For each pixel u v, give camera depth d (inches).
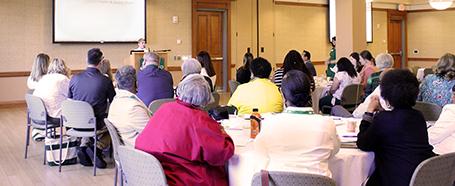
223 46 474.6
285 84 93.3
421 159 93.7
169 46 435.8
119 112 134.0
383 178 96.7
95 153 177.9
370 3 572.7
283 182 83.2
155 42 427.8
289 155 89.7
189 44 446.6
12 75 371.2
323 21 541.6
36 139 243.8
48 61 227.6
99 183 169.9
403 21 625.6
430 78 169.0
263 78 157.8
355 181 98.7
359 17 348.8
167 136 96.6
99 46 400.5
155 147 97.3
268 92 151.6
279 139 90.5
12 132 268.4
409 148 94.0
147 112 136.6
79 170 187.2
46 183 170.6
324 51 545.0
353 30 345.4
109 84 184.1
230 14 470.3
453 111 111.9
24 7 371.9
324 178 81.1
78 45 392.2
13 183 171.5
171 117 98.0
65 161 195.2
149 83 186.2
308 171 88.2
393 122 95.0
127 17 408.2
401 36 627.8
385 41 604.4
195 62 181.2
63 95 197.5
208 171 98.7
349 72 249.3
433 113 153.8
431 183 89.6
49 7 380.2
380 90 100.0
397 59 625.9
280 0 505.7
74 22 386.3
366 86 229.9
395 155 95.0
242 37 482.9
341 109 158.6
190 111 98.3
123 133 132.7
